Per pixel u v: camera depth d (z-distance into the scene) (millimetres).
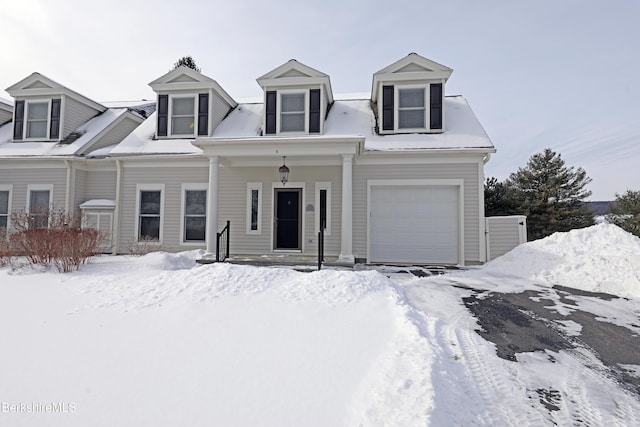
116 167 11109
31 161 11031
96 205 10672
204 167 10672
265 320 4086
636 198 21984
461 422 2387
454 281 7211
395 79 10523
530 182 23281
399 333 3730
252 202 10531
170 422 2209
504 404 2707
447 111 11328
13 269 6785
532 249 8430
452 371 3070
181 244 10609
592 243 7918
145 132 11742
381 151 9688
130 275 6379
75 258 7008
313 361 3092
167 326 3900
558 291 6391
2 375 2777
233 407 2389
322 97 10688
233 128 11375
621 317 4969
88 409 2332
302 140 8430
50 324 3947
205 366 2980
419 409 2350
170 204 10711
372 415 2297
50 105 11719
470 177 9703
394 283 5840
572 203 22516
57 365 2961
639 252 7004
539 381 3111
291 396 2535
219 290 5062
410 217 9977
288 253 10367
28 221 9320
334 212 10250
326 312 4348
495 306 5402
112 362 3033
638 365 3492
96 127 12227
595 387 3037
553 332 4359
